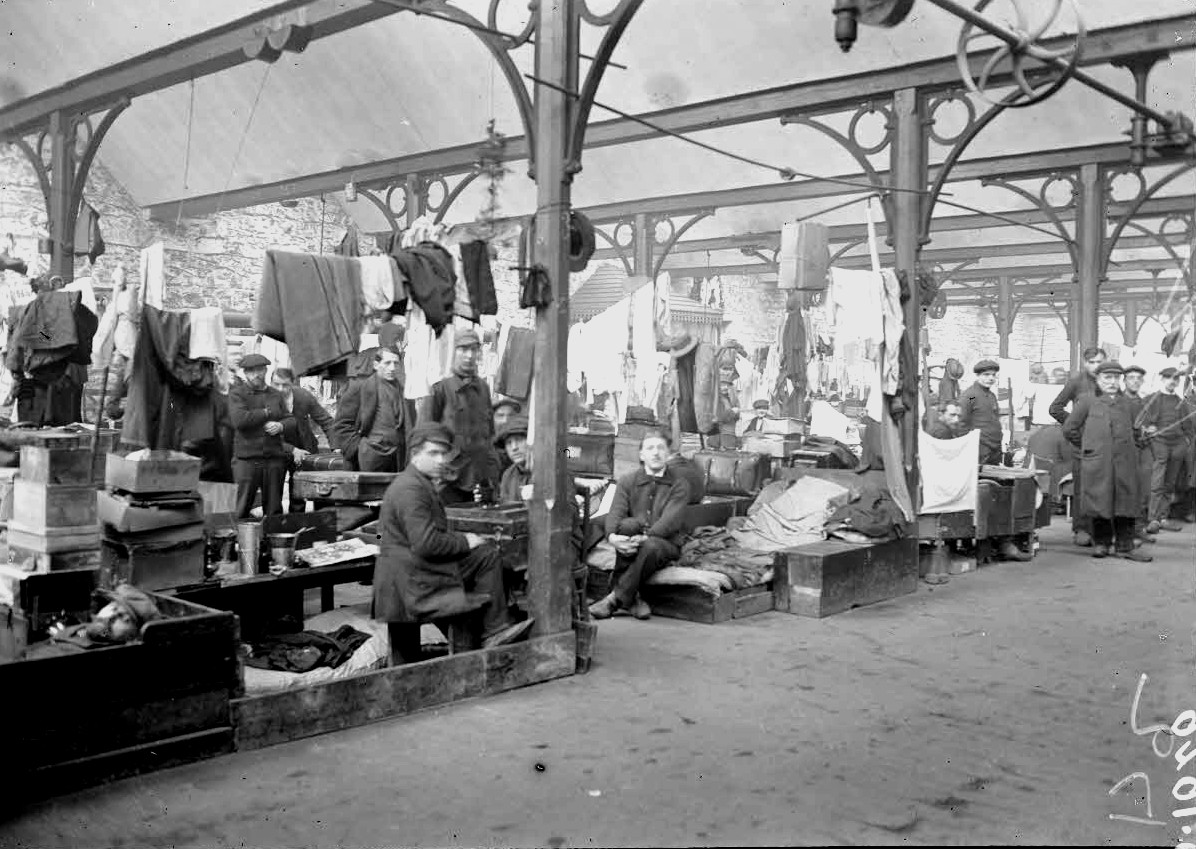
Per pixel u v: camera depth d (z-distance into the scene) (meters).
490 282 6.57
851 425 15.89
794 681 5.84
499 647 5.51
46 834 3.61
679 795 4.11
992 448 12.70
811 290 10.82
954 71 10.10
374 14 9.75
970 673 6.04
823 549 8.02
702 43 11.30
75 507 5.32
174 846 3.53
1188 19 9.07
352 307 5.78
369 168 16.33
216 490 6.48
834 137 11.13
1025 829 3.83
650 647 6.63
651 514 7.73
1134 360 12.45
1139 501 10.62
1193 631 6.77
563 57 5.99
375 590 5.43
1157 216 16.70
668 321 10.80
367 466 8.21
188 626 4.32
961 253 24.27
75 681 4.01
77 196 13.36
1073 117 12.83
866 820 3.90
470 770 4.33
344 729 4.83
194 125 16.34
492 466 7.28
